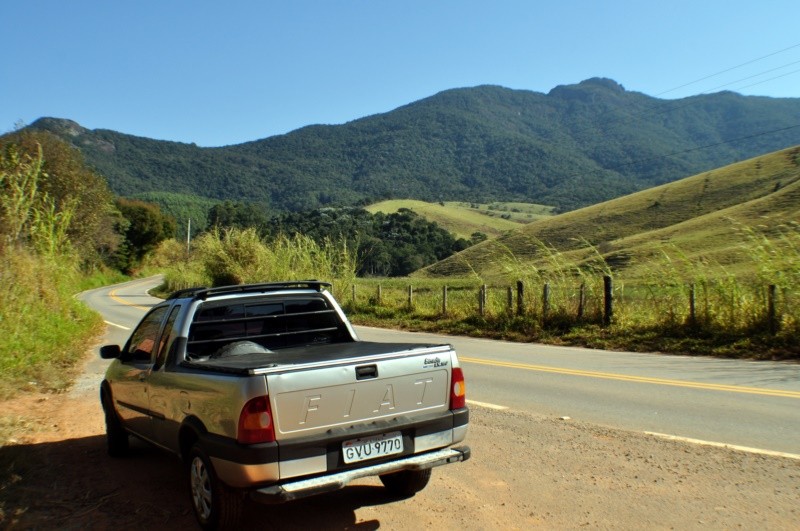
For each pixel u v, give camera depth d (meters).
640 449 6.23
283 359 4.71
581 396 8.97
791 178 81.38
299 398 4.05
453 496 5.11
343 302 26.14
